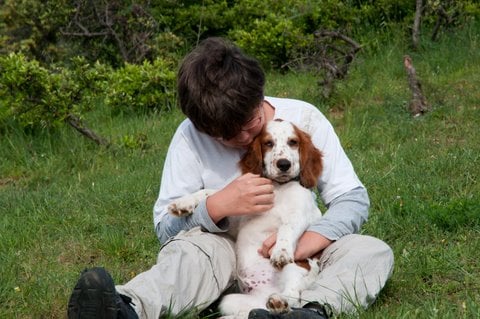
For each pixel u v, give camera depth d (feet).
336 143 23.40
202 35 62.44
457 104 44.75
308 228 21.85
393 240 27.58
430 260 24.82
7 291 24.50
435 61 52.21
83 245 29.53
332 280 20.07
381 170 35.55
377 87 48.98
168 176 22.57
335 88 48.19
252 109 20.75
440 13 55.47
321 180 22.98
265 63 57.06
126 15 58.70
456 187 32.37
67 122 44.19
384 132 42.01
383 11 60.08
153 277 19.51
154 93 50.96
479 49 53.72
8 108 44.78
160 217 22.25
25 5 58.65
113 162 41.73
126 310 18.01
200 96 20.45
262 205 20.75
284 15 58.23
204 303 20.26
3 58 45.14
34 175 40.70
